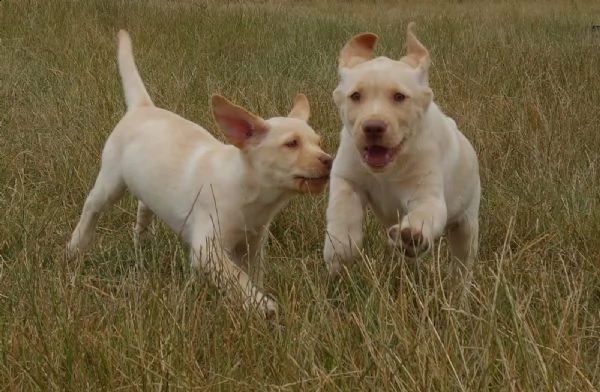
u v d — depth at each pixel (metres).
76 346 4.61
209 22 16.59
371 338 4.87
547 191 7.82
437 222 5.57
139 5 17.64
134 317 5.03
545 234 6.66
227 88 11.70
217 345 4.80
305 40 15.99
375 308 5.25
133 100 7.26
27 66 12.82
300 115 6.39
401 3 29.67
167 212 6.50
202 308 5.41
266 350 4.78
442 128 5.97
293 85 12.10
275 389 4.32
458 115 10.25
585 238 6.75
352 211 5.85
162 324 4.99
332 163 5.90
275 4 24.58
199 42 15.08
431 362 4.26
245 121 5.97
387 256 6.31
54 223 7.31
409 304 5.16
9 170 8.49
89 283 5.93
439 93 11.44
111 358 4.57
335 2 28.47
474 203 6.55
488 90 11.78
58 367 4.53
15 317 5.05
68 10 16.42
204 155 6.37
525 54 14.12
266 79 12.44
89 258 6.91
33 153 8.94
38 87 11.77
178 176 6.41
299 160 5.85
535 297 5.56
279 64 13.97
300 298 5.69
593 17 23.19
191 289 5.73
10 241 6.89
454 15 23.45
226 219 6.11
